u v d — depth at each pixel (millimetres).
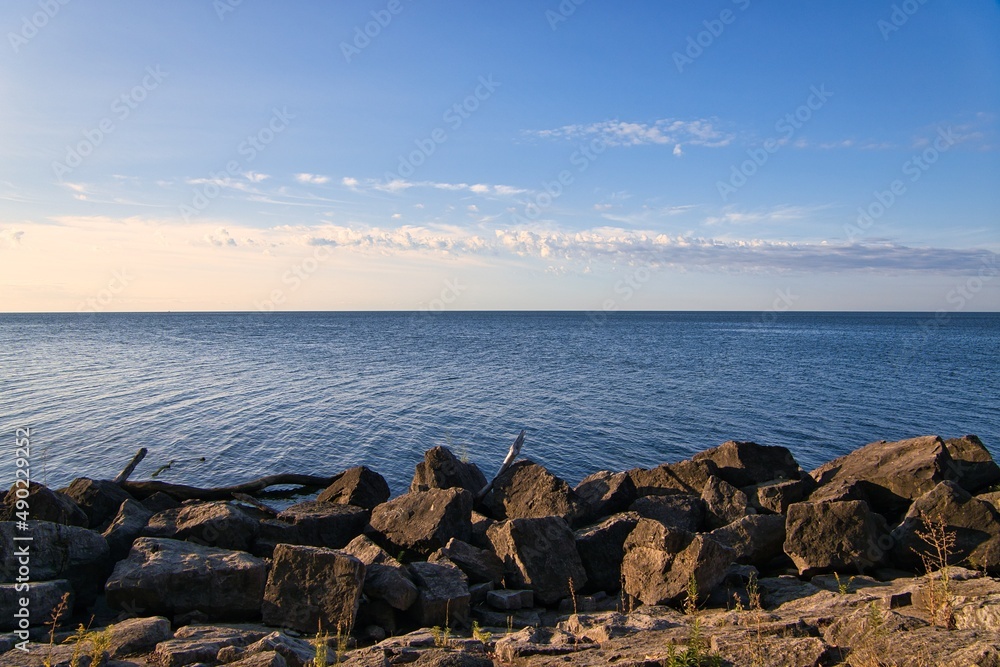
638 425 32219
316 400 38625
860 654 6160
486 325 191000
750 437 29781
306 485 22562
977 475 14250
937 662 5590
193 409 34812
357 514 13852
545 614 10547
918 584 9812
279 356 70438
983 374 53594
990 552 10664
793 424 32562
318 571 9562
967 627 6727
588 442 28844
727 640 6863
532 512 15000
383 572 9953
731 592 10641
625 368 58094
